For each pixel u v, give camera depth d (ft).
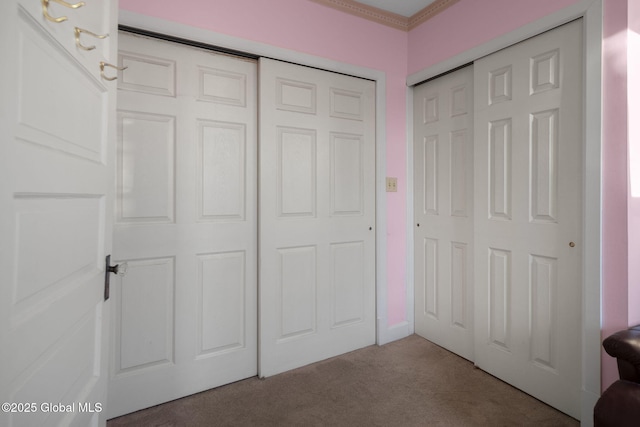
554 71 5.37
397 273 8.15
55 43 2.24
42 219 2.14
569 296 5.23
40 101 2.07
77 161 2.60
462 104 7.10
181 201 5.76
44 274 2.17
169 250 5.67
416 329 8.39
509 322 6.11
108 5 3.26
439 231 7.71
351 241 7.51
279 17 6.46
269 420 5.20
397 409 5.45
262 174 6.36
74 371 2.67
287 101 6.63
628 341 3.82
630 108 4.56
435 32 7.45
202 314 5.98
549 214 5.48
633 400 3.68
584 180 4.94
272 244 6.51
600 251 4.79
